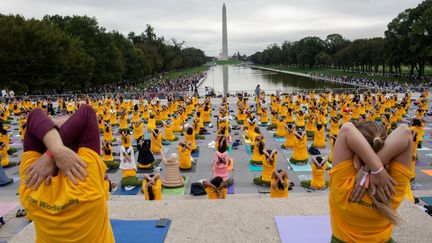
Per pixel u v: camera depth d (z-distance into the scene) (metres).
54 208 2.98
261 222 5.48
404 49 85.38
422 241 4.65
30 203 3.05
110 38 83.62
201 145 25.08
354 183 3.25
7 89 59.34
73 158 2.92
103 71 78.56
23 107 42.03
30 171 2.99
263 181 16.48
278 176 11.71
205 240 5.02
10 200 14.88
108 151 19.39
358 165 3.26
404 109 35.16
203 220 5.57
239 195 14.14
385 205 3.17
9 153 24.11
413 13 81.81
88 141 3.14
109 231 3.48
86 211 3.04
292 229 5.24
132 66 96.69
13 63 57.78
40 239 3.17
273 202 6.15
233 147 23.70
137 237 5.11
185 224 5.46
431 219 5.22
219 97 57.09
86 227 3.09
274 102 40.78
